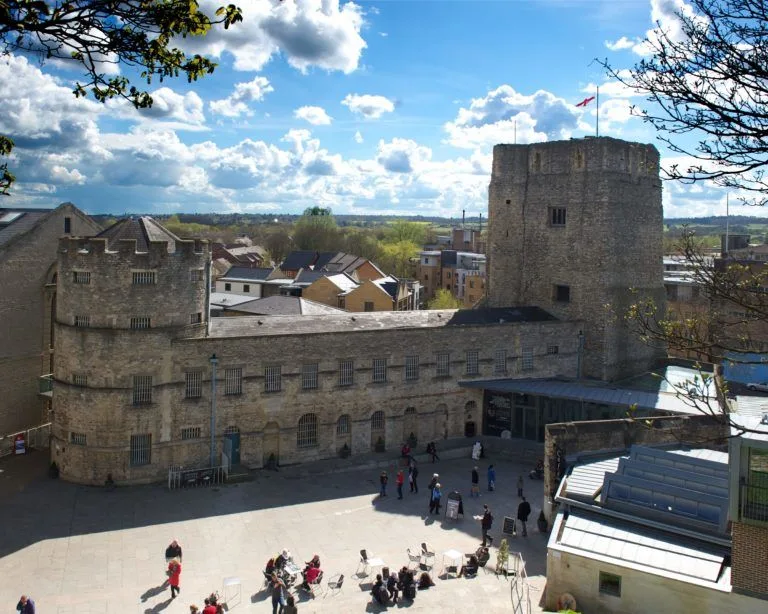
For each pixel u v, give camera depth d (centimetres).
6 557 3800
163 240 5172
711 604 2933
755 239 13688
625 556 3206
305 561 3841
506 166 7038
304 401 5497
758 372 5644
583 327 6512
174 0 1403
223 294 10756
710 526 3312
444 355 6078
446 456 5794
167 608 3306
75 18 1372
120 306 4884
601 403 5544
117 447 4919
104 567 3722
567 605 3241
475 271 16125
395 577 3372
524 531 4231
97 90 1472
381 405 5816
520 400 6059
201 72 1512
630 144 6544
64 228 6212
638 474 3762
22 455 5662
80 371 4934
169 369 5019
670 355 7781
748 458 2783
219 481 5066
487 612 3228
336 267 15138
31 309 5953
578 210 6519
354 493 4941
